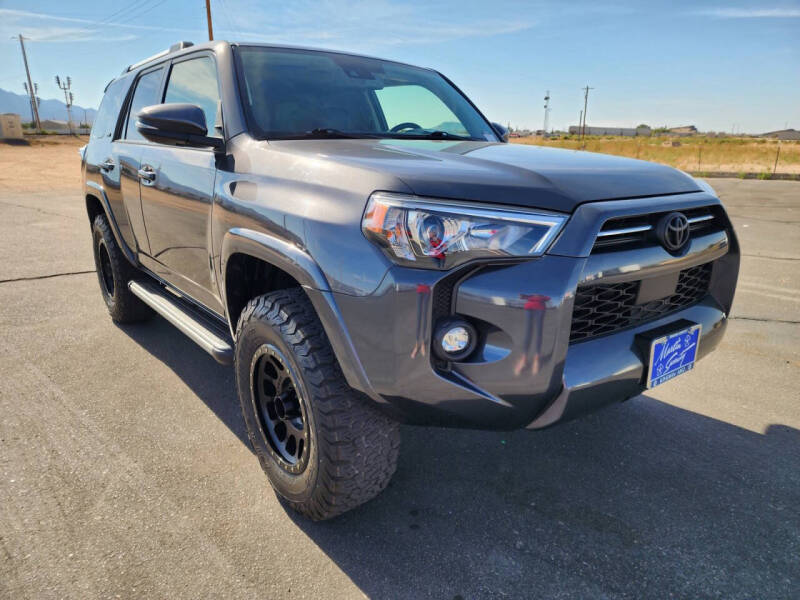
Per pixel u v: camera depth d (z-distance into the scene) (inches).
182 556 75.1
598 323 72.2
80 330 159.0
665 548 77.7
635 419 113.1
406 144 90.4
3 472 92.6
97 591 69.0
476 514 84.7
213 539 78.4
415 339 63.2
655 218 73.5
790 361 140.7
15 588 69.1
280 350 75.7
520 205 64.1
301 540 78.7
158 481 91.2
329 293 67.3
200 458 98.0
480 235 62.2
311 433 73.9
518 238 62.7
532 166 72.6
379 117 110.3
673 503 87.4
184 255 109.0
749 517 84.0
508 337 63.1
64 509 83.8
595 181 70.6
